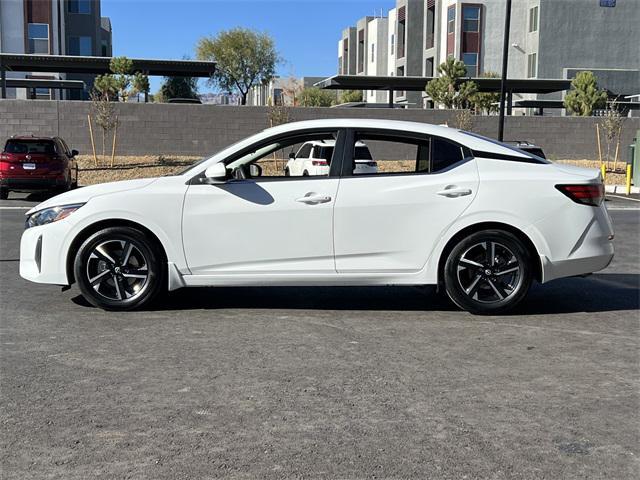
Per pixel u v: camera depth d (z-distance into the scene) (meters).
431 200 6.32
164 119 27.58
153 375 4.79
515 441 3.77
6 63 30.64
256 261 6.36
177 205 6.31
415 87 37.38
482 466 3.48
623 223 15.16
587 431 3.92
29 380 4.67
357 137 6.49
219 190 6.34
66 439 3.75
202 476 3.34
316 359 5.17
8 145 17.77
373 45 69.19
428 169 6.50
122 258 6.42
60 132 26.80
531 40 47.56
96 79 29.53
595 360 5.22
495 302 6.47
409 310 6.79
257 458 3.54
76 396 4.38
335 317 6.48
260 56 58.28
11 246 10.87
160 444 3.70
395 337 5.80
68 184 18.73
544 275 6.41
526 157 6.56
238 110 28.08
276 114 27.95
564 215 6.38
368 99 70.81
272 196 6.32
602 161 30.91
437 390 4.54
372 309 6.82
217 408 4.20
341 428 3.92
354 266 6.37
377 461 3.52
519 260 6.40
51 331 5.88
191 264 6.35
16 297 7.18
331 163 6.43
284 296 7.38
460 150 6.52
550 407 4.27
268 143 6.46
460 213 6.31
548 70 46.50
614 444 3.75
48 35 46.81
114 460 3.51
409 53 57.47
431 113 29.78
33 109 26.52
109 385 4.58
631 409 4.25
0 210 16.28
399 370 4.94
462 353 5.37
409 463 3.50
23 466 3.44
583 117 30.64
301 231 6.31
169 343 5.55
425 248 6.36
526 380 4.76
